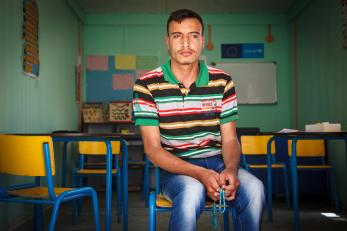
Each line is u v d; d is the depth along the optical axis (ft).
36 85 12.95
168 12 21.11
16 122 11.01
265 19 21.22
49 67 14.55
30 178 11.97
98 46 21.11
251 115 20.98
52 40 14.97
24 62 11.70
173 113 4.88
